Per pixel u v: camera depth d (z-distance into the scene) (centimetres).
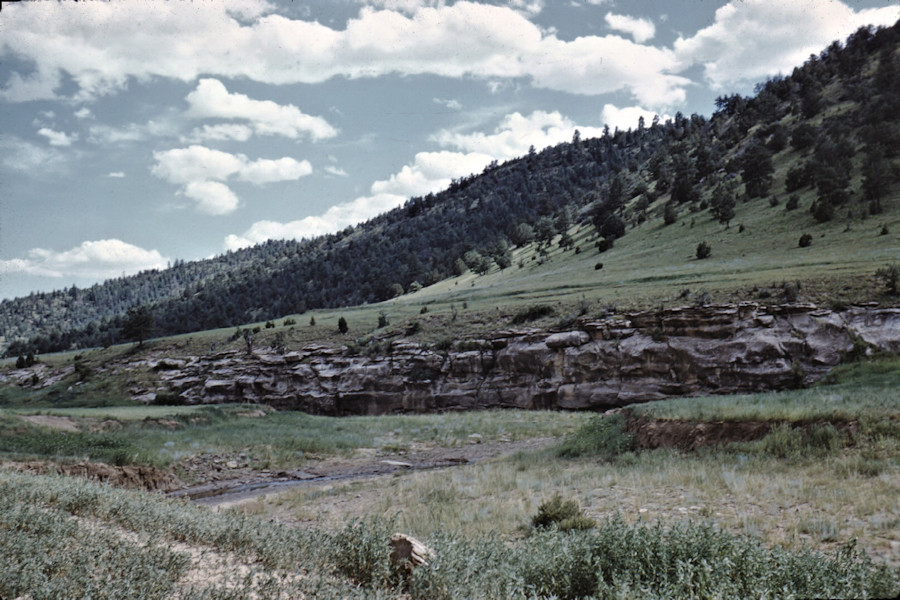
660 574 682
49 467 2200
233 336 11194
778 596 565
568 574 718
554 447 2709
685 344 6100
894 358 4794
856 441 1530
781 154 14588
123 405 9200
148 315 12219
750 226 10794
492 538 877
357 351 8769
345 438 3956
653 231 13312
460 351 7694
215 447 3362
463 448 3706
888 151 11544
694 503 1272
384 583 688
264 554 787
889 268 6034
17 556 616
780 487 1288
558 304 8050
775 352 5641
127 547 693
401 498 1841
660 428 2169
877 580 601
